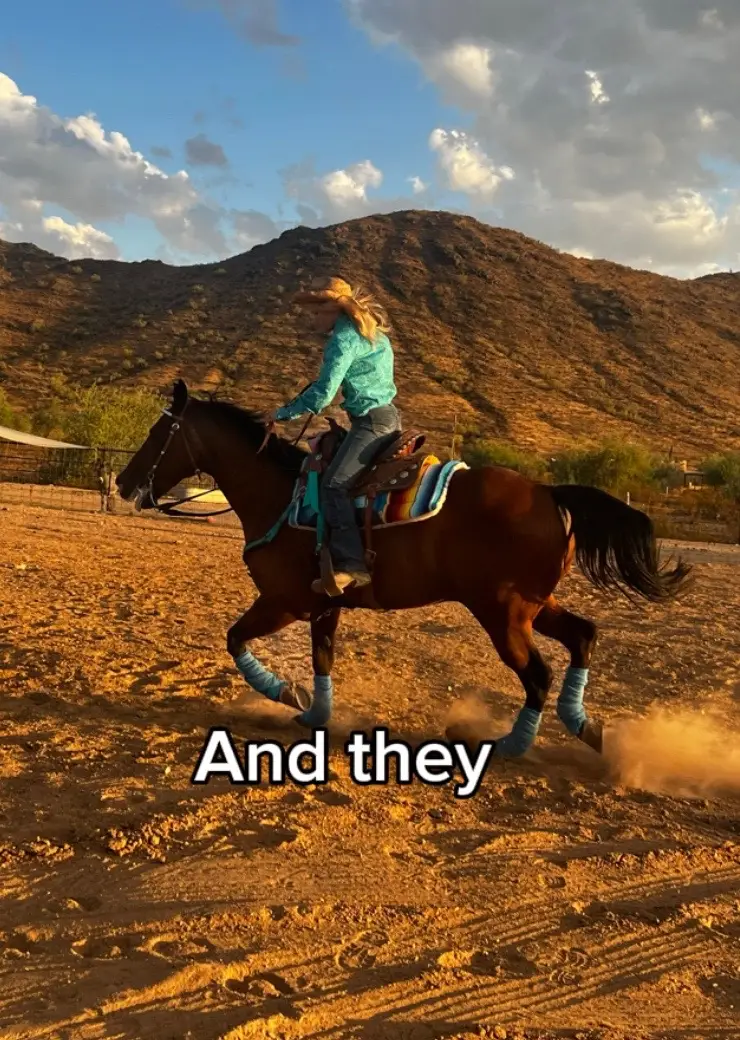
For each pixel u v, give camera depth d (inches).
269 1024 109.6
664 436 3080.7
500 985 124.4
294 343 3636.8
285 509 225.0
